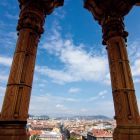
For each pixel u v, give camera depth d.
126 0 5.58
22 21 4.77
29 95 4.09
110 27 5.30
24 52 4.32
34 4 5.00
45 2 5.28
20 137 3.46
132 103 4.31
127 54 4.96
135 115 4.19
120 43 5.04
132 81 4.60
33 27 4.73
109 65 5.09
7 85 3.99
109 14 5.50
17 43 4.51
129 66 4.80
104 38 5.47
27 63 4.29
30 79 4.21
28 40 4.52
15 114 3.63
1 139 3.32
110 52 5.08
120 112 4.32
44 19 5.44
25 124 3.77
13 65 4.18
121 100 4.37
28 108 3.99
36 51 4.70
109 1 5.53
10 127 3.46
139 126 4.05
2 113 3.66
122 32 5.24
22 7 5.22
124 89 4.45
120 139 4.03
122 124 4.16
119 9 5.60
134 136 3.90
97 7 5.76
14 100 3.76
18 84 3.94
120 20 5.47
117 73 4.67
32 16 4.84
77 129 135.50
